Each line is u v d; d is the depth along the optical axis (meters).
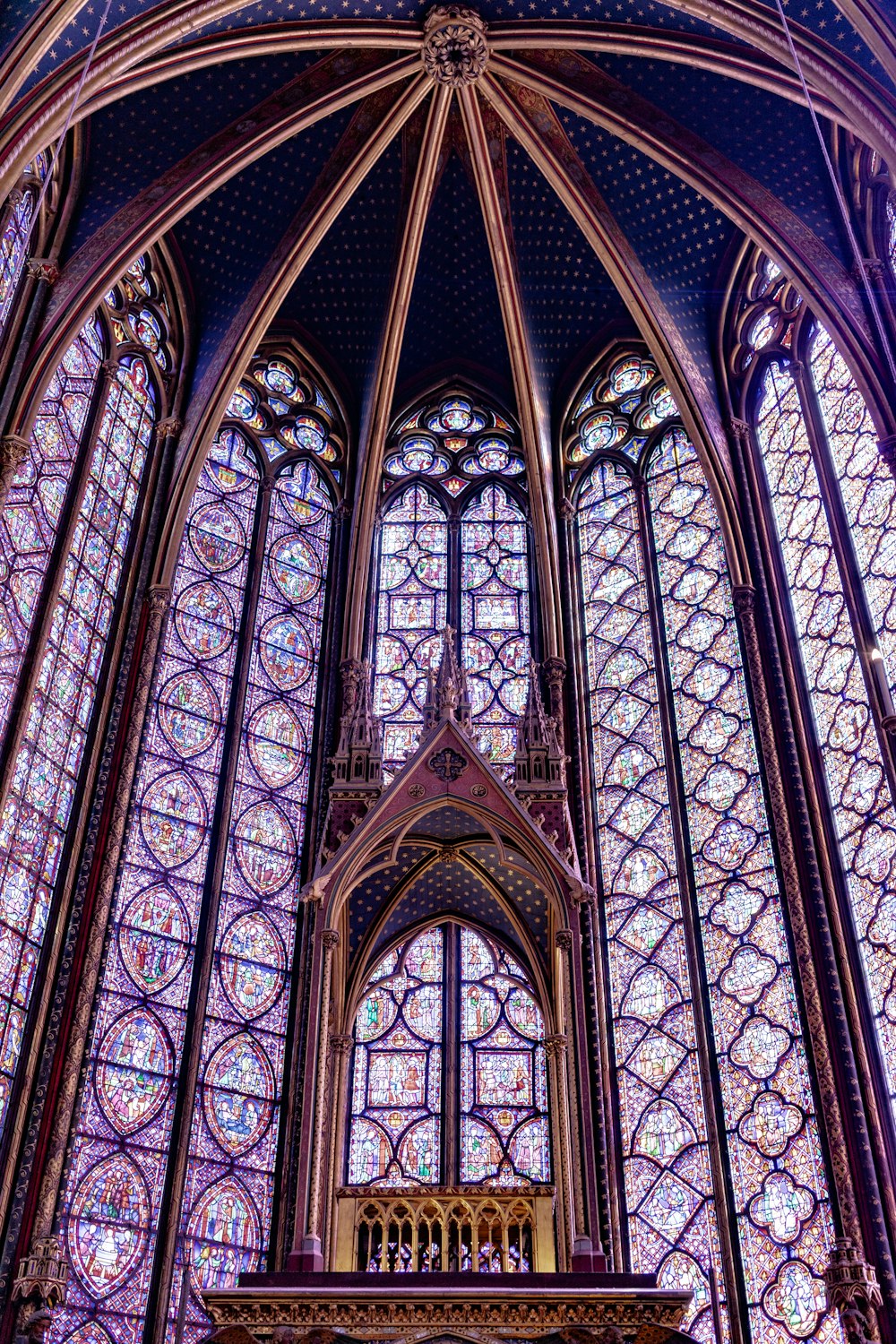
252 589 19.30
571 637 19.59
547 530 19.67
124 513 18.27
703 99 18.62
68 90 15.09
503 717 19.03
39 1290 12.91
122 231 17.70
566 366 21.88
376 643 19.70
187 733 17.61
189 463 18.80
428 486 21.22
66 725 16.28
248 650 18.77
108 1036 15.16
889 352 16.41
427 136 19.78
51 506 16.86
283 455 20.73
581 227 19.95
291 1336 11.04
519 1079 16.31
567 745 18.53
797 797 15.97
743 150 18.55
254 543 19.73
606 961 16.98
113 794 16.30
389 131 19.69
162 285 20.09
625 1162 15.68
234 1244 14.91
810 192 18.11
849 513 17.02
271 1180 15.48
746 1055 15.27
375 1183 15.66
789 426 18.64
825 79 15.57
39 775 15.63
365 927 15.27
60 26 14.57
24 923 14.95
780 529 18.23
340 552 20.36
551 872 14.30
